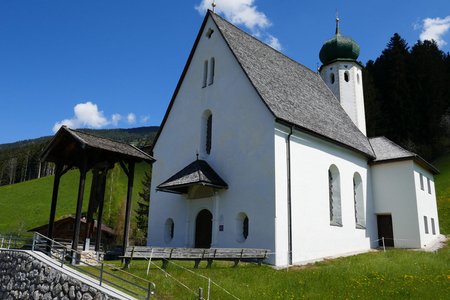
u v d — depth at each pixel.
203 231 22.47
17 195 62.84
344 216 24.83
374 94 63.78
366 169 29.27
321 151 23.47
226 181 21.59
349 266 17.09
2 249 16.05
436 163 59.34
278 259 18.50
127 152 16.77
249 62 23.55
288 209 19.72
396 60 65.25
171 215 24.41
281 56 29.23
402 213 28.03
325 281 14.15
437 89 64.94
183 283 13.22
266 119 20.41
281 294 12.32
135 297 10.98
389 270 15.77
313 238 21.16
